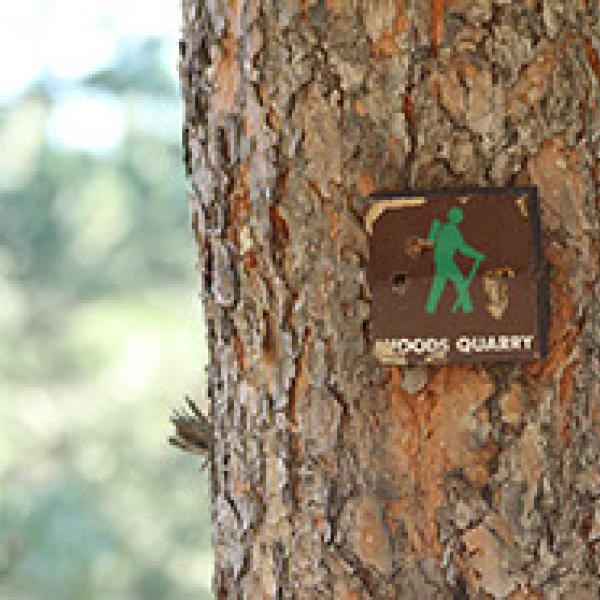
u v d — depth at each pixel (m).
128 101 18.09
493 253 3.24
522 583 3.30
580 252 3.32
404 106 3.29
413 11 3.28
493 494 3.29
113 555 15.34
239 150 3.41
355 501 3.33
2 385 16.66
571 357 3.30
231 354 3.46
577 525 3.32
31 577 15.26
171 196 17.81
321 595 3.37
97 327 16.48
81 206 17.95
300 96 3.33
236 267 3.43
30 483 15.87
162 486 15.59
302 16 3.33
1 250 17.86
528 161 3.30
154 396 15.81
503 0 3.29
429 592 3.31
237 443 3.47
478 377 3.28
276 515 3.41
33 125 18.36
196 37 3.49
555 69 3.31
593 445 3.33
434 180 3.29
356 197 3.30
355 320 3.30
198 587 15.34
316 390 3.34
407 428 3.30
